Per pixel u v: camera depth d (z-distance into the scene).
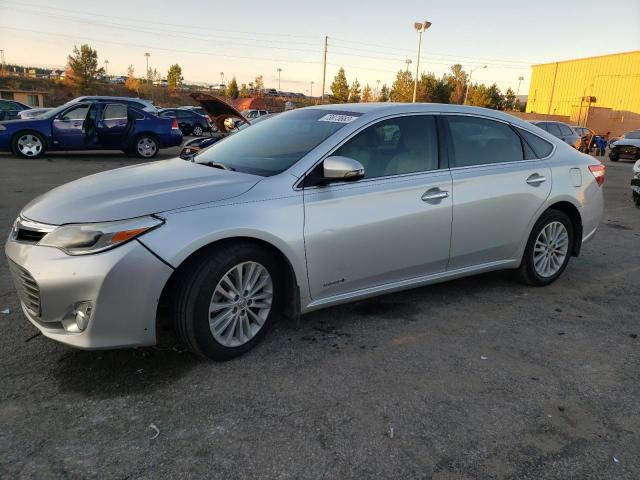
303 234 3.28
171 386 2.93
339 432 2.58
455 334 3.73
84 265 2.76
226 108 11.52
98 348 2.82
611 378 3.19
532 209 4.42
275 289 3.36
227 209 3.05
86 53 58.62
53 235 2.85
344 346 3.48
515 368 3.27
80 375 3.01
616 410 2.85
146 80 81.69
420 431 2.61
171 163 4.02
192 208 2.98
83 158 14.20
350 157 3.57
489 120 4.37
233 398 2.84
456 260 4.10
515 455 2.46
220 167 3.67
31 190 8.69
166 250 2.83
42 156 14.07
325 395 2.89
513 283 4.86
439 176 3.91
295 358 3.29
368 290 3.71
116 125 14.09
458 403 2.86
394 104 4.01
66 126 13.53
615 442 2.57
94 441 2.46
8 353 3.23
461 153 4.11
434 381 3.08
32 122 13.23
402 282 3.87
